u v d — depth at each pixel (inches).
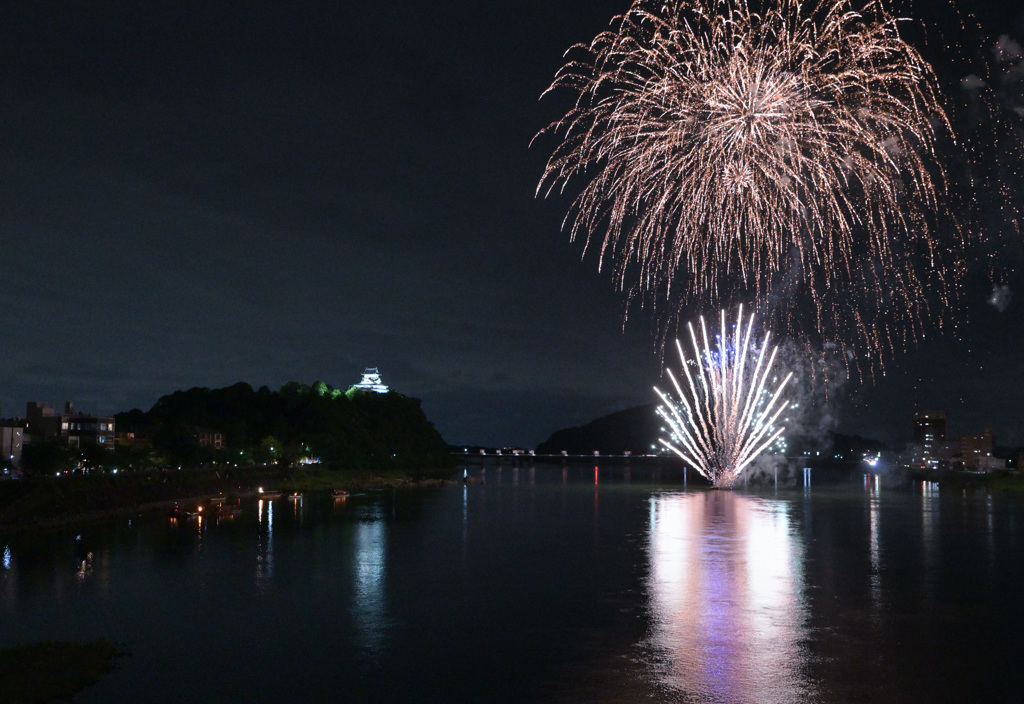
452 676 1649.9
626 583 2578.7
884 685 1581.0
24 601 2335.1
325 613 2178.9
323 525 4347.9
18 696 1502.2
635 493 7352.4
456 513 5123.0
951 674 1644.9
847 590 2449.6
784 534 3890.3
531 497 6756.9
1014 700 1501.0
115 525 4261.8
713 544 3511.3
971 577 2664.9
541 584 2566.4
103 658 1738.4
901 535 3850.9
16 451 4884.4
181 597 2388.0
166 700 1517.0
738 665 1705.2
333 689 1578.5
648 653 1791.3
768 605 2249.0
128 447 6186.0
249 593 2437.3
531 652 1808.6
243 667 1712.6
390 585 2561.5
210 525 4315.9
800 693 1539.1
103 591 2470.5
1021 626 2009.1
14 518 3978.8
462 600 2331.4
